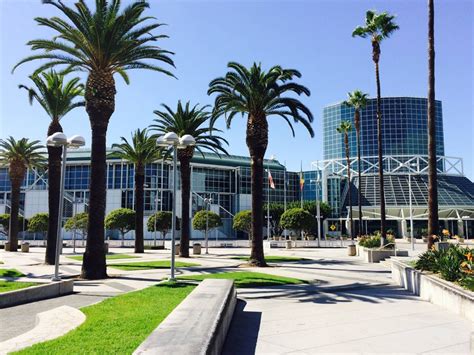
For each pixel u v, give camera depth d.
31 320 9.86
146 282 17.59
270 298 13.80
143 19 21.28
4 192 83.69
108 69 21.17
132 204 76.88
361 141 127.62
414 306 12.04
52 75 29.00
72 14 19.61
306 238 71.69
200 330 6.04
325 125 137.88
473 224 83.50
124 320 8.67
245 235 85.75
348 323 9.73
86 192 79.50
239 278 18.23
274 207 77.50
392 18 33.19
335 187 92.62
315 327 9.33
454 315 10.63
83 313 9.66
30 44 20.30
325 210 77.06
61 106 28.27
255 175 26.06
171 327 6.23
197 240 72.19
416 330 8.98
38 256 35.03
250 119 26.48
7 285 15.21
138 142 40.19
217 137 35.22
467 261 12.24
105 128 20.97
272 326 9.45
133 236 76.38
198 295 9.24
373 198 88.81
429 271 14.58
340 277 19.67
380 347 7.64
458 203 85.12
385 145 125.12
